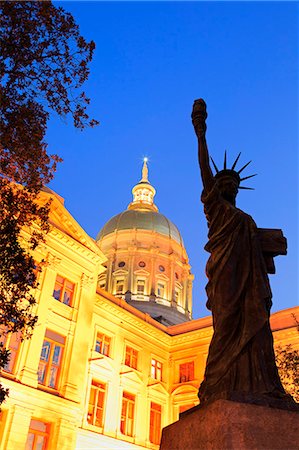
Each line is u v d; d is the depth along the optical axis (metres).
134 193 78.12
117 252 61.22
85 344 29.75
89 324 30.69
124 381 34.22
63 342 28.66
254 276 5.05
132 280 58.00
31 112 13.39
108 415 31.70
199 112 6.05
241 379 4.47
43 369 26.77
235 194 6.14
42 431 25.25
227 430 3.64
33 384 25.16
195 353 38.59
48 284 28.48
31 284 14.53
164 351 39.75
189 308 62.00
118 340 35.34
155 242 62.47
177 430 4.41
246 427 3.65
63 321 28.89
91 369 31.66
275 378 4.52
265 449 3.56
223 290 5.04
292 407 4.02
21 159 14.12
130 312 38.25
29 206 14.98
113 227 65.31
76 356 28.72
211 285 5.41
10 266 13.55
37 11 13.02
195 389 36.47
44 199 29.31
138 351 37.25
